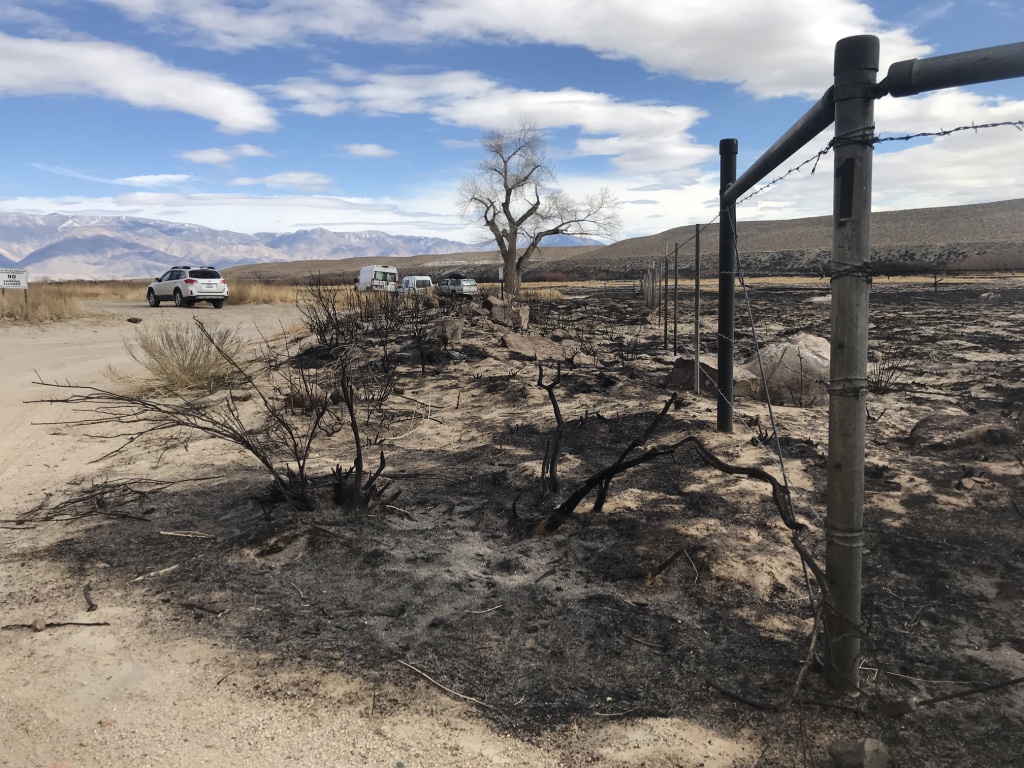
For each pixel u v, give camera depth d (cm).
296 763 242
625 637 320
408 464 604
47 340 1809
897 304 2652
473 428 726
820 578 244
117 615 350
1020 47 213
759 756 241
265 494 515
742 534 414
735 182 559
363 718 266
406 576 382
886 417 719
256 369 1095
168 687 288
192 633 331
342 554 409
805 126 312
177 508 505
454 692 281
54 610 357
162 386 964
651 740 250
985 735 249
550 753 246
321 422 760
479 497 509
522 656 307
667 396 817
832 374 259
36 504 528
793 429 649
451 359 1138
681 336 1623
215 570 397
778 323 1939
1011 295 2903
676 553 370
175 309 3012
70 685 290
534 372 1030
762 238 15825
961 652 304
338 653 311
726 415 632
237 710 272
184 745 252
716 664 298
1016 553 387
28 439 734
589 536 425
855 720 258
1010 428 577
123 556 423
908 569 380
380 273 4181
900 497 473
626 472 538
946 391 877
